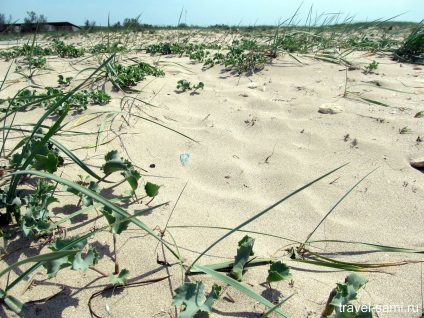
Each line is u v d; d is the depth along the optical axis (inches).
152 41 335.0
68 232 68.7
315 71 165.0
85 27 503.8
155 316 54.4
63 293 57.2
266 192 85.7
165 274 61.4
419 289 59.9
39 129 91.4
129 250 65.8
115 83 142.9
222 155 100.3
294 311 55.6
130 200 79.5
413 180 87.7
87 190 50.1
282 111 126.3
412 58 185.9
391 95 135.3
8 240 65.8
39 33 446.3
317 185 87.3
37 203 67.4
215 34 390.0
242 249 61.3
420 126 110.1
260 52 191.8
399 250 64.5
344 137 107.0
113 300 56.5
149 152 100.3
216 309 55.8
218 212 78.1
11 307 52.4
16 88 148.0
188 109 130.0
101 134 107.9
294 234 72.4
